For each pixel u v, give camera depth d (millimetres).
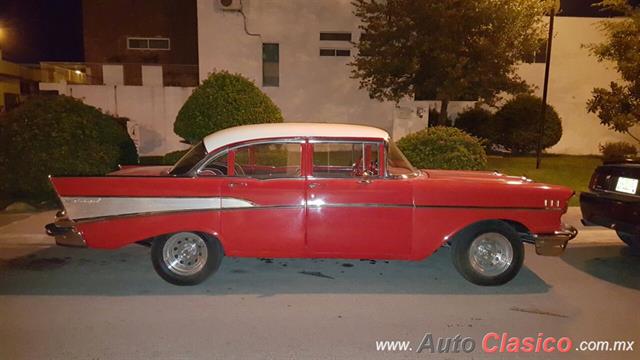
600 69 18031
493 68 13078
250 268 6664
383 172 5910
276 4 16656
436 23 12711
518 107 16781
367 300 5613
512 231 6008
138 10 20750
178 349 4371
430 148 9477
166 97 16078
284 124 6230
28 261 6941
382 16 14352
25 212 9391
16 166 9531
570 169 14094
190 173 5793
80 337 4590
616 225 6922
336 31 16859
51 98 10289
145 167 6660
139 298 5578
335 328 4855
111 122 10703
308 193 5785
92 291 5789
